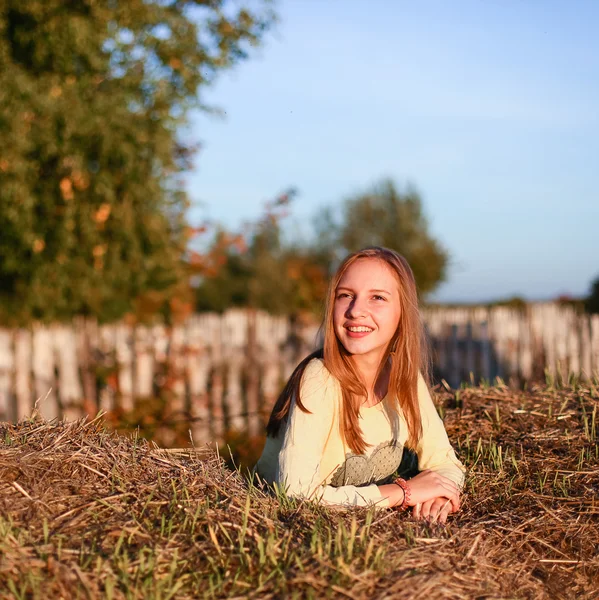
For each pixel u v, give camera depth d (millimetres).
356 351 2590
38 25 8227
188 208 9602
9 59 8406
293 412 2574
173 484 2277
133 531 1996
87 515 2080
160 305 9617
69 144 8125
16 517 2021
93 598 1689
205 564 1918
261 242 17641
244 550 1950
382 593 1798
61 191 8328
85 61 8633
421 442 2805
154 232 9078
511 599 1932
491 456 2988
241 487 2486
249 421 7176
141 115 8680
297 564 1878
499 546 2285
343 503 2416
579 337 8945
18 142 7930
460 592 1907
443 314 9445
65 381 7699
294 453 2502
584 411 3402
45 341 7723
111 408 7449
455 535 2232
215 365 7977
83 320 9211
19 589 1715
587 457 2986
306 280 10391
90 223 8320
